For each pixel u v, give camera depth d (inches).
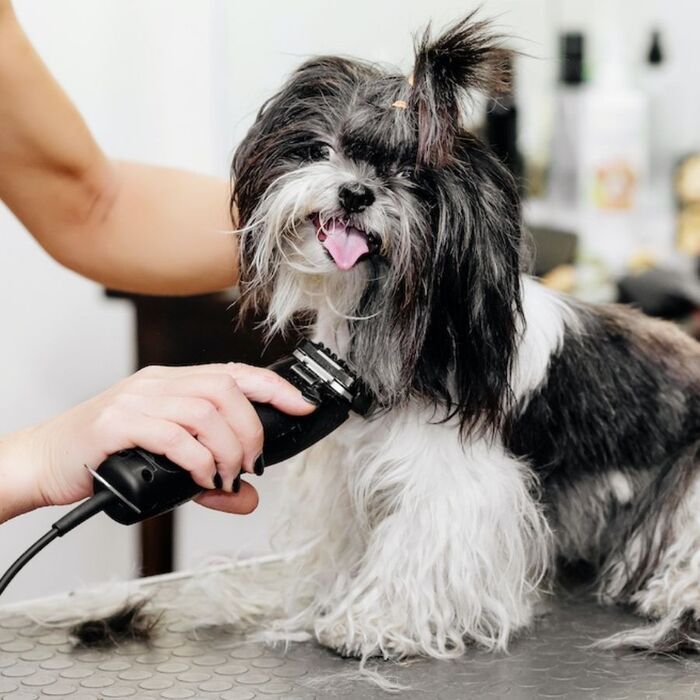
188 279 69.9
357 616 59.4
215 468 48.3
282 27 111.3
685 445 69.7
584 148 123.9
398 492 60.9
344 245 54.2
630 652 57.4
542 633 61.4
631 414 69.1
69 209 67.9
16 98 63.7
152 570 106.4
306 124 56.4
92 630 59.4
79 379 122.6
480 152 55.1
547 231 117.4
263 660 56.4
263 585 68.1
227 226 68.1
